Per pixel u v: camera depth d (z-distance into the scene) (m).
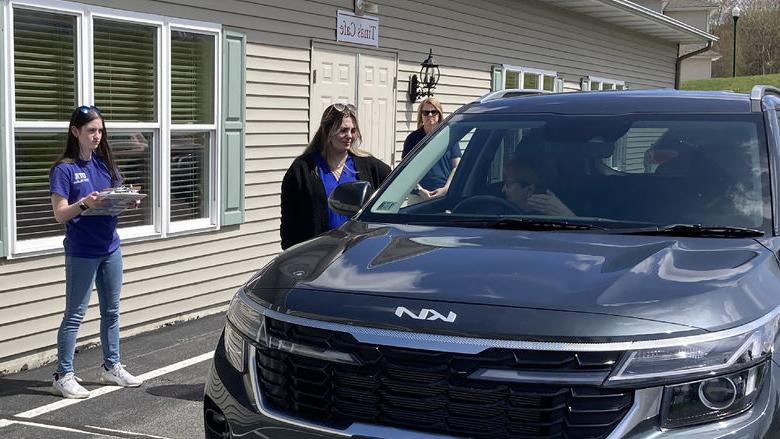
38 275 6.03
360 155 5.10
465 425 2.37
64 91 6.13
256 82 7.91
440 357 2.38
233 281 7.88
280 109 8.24
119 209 5.10
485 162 3.92
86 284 5.21
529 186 3.69
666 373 2.30
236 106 7.65
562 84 14.09
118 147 6.67
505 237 3.13
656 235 3.17
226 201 7.64
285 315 2.64
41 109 5.98
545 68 13.46
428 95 10.40
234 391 2.77
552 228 3.34
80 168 5.09
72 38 6.16
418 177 3.95
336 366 2.52
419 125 7.31
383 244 3.10
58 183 5.00
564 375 2.29
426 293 2.55
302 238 4.91
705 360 2.32
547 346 2.31
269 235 8.27
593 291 2.50
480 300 2.47
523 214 3.54
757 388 2.38
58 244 6.12
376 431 2.43
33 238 6.03
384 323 2.46
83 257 5.16
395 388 2.44
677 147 3.64
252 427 2.67
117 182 5.34
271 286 2.83
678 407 2.30
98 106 6.42
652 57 18.06
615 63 16.14
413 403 2.42
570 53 14.24
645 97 4.09
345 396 2.52
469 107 4.38
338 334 2.52
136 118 6.74
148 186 6.96
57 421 4.85
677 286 2.53
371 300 2.57
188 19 7.05
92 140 5.06
